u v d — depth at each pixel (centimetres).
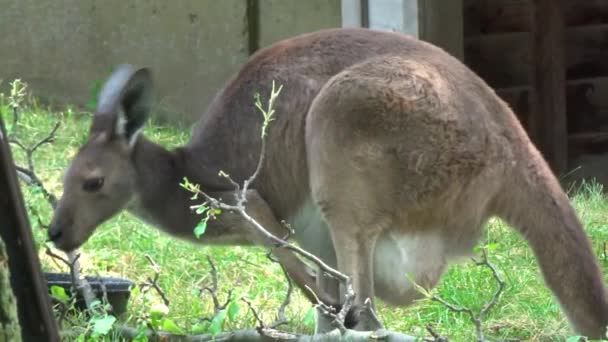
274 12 1995
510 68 2133
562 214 994
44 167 1573
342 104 1005
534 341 1045
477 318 866
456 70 1031
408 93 997
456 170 995
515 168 1000
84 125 1795
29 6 2072
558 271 988
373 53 1043
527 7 2111
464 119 996
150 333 965
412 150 996
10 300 670
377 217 1012
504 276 1175
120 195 1043
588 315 979
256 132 1063
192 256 1256
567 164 2162
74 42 2066
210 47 2019
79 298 1058
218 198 1062
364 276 1014
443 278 1166
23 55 2081
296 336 927
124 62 2058
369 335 897
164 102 2034
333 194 1016
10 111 1777
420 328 1070
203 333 980
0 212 689
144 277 1205
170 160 1074
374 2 1786
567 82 2181
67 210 1024
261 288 1174
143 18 2044
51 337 709
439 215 1009
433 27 1797
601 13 2158
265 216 1050
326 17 1964
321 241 1079
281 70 1062
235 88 1085
